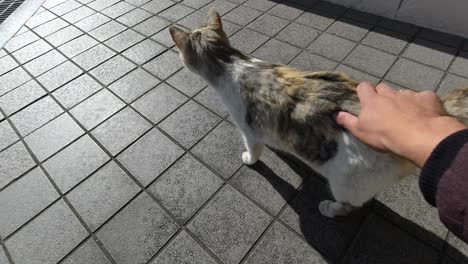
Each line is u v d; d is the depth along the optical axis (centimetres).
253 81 35
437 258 37
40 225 44
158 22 79
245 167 48
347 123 22
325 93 31
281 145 37
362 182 31
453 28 64
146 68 66
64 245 42
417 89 56
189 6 83
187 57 41
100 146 53
